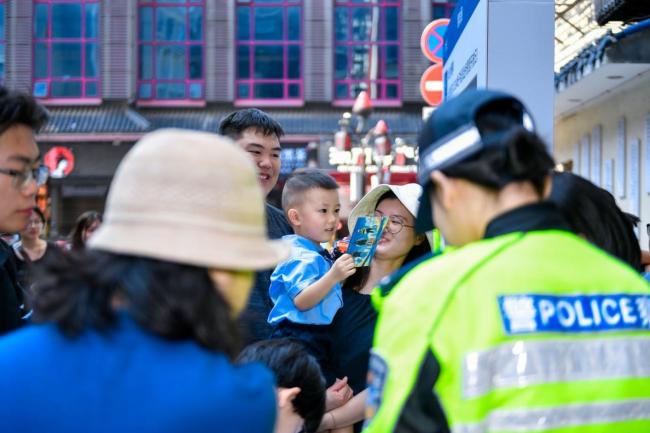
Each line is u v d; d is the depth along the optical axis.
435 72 11.02
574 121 10.66
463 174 1.55
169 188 1.30
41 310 1.32
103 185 21.14
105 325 1.28
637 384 1.48
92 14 21.50
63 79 21.42
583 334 1.47
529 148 1.52
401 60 21.73
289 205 3.30
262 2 21.91
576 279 1.52
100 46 21.28
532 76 3.53
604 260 1.59
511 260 1.49
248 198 1.35
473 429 1.38
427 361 1.42
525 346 1.42
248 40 21.97
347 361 3.06
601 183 9.49
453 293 1.45
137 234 1.29
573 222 2.23
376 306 1.68
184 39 21.84
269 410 1.34
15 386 1.25
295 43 21.94
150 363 1.27
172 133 1.36
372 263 3.19
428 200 1.73
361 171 15.95
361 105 15.84
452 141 1.57
